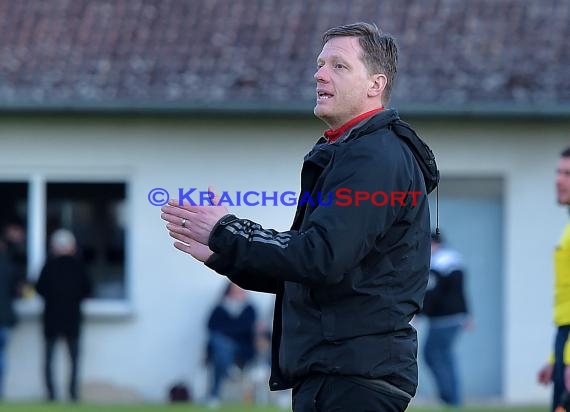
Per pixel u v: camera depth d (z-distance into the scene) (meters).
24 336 51.81
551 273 51.34
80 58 53.38
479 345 52.25
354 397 14.70
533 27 54.69
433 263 44.47
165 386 51.59
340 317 14.68
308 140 51.12
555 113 49.50
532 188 51.28
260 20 55.25
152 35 54.62
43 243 51.97
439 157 51.28
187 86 51.69
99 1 56.56
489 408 43.16
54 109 50.34
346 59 15.11
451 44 53.66
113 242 52.03
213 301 51.69
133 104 50.06
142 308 51.66
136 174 51.53
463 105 49.59
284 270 14.13
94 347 51.69
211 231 14.49
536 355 51.47
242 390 48.75
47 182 51.88
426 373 51.28
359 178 14.38
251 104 49.78
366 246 14.30
